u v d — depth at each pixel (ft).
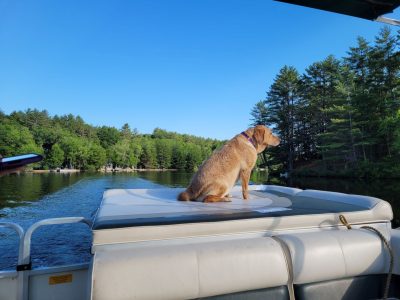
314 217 7.50
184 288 5.23
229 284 5.54
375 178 112.37
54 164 296.30
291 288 6.10
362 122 127.95
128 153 374.43
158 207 8.82
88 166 331.57
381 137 123.44
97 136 408.26
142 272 5.05
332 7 6.96
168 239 6.35
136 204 9.62
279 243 6.24
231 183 11.01
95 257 5.14
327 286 6.33
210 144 469.57
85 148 327.26
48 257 39.06
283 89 189.67
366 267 6.59
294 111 184.55
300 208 8.45
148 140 442.09
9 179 189.88
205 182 10.60
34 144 273.75
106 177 225.56
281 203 9.64
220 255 5.63
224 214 7.41
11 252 41.57
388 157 115.14
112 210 8.13
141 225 6.24
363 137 127.24
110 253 5.30
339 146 134.10
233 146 11.57
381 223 8.06
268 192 13.32
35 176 225.35
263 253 5.89
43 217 68.28
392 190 78.74
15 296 6.09
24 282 6.16
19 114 356.79
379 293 6.72
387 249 6.86
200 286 5.34
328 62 173.99
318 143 165.99
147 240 6.22
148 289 5.00
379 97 124.47
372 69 132.26
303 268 6.07
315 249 6.24
